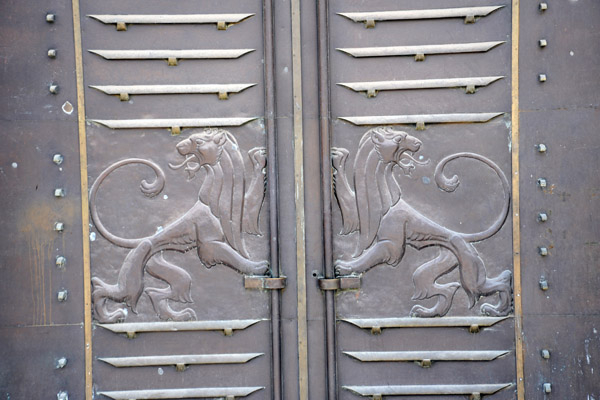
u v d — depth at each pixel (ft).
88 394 9.46
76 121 9.55
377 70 9.59
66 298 9.50
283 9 9.57
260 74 9.61
